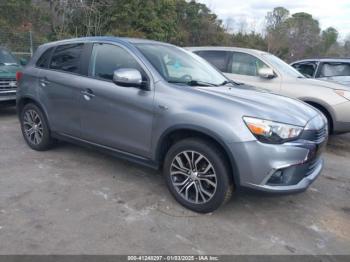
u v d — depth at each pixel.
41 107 5.04
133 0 27.33
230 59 7.40
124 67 4.13
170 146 3.88
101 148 4.46
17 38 17.06
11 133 6.36
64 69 4.79
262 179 3.26
